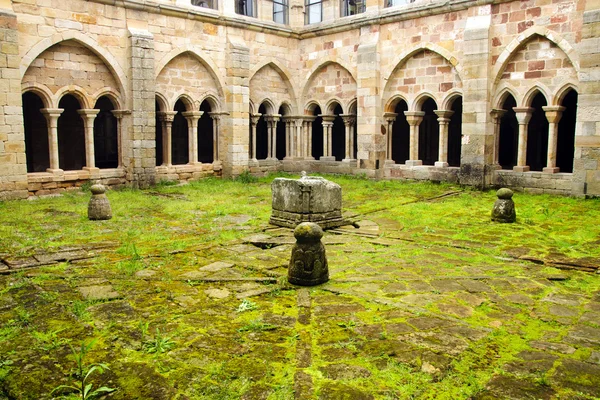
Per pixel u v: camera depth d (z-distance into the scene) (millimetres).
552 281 7801
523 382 4676
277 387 4594
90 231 11289
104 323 6094
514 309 6578
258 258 9117
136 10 18859
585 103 15758
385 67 21375
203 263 8797
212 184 20266
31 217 12883
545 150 22906
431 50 19922
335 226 12023
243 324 6051
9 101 15516
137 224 12164
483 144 18344
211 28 21250
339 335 5707
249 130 24703
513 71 17984
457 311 6488
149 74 18938
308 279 7430
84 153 23344
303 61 24422
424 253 9461
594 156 15742
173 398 4438
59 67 17328
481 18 18250
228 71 21781
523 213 13539
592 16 15367
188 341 5574
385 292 7199
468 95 18531
